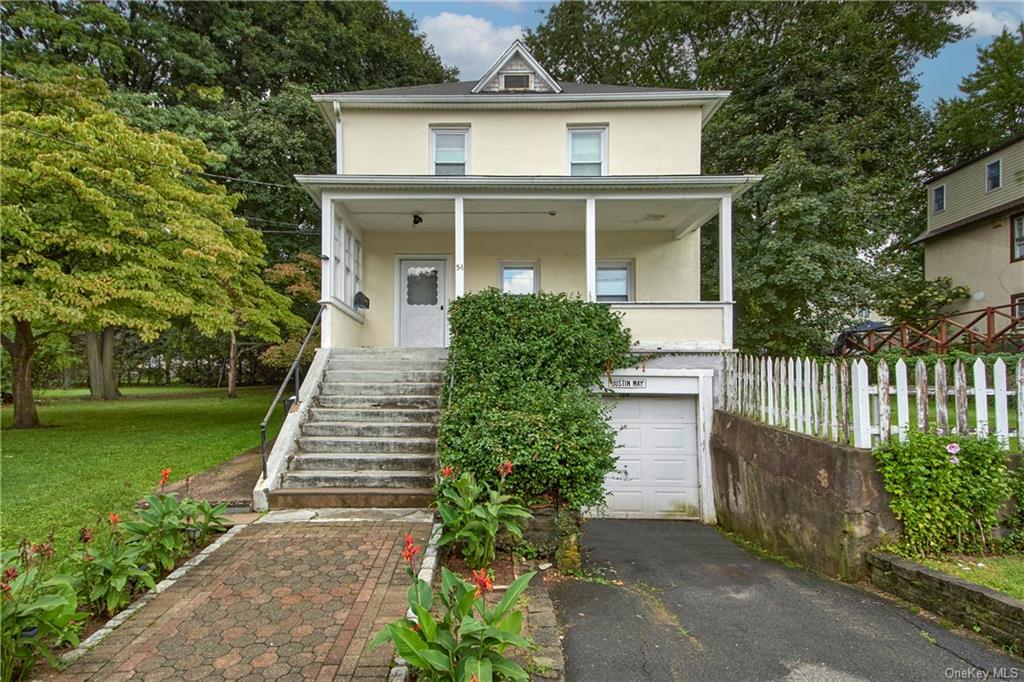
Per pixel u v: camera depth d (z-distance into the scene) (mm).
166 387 30078
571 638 3486
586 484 4836
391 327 11109
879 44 15547
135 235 9203
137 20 16016
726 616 3873
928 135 20312
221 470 7434
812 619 3803
